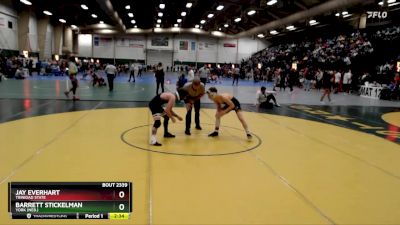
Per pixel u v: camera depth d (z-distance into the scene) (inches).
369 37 1302.9
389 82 895.1
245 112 467.2
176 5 1257.4
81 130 301.1
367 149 272.5
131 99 567.2
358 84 933.2
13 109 406.9
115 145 252.4
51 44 1588.3
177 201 154.1
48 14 1401.3
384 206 158.4
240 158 230.7
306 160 232.2
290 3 1140.5
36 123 325.4
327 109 540.4
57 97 546.9
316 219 142.1
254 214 144.5
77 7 1296.8
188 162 215.9
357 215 147.6
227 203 154.6
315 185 183.2
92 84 852.0
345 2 932.0
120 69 1689.2
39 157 213.3
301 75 1175.0
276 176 195.3
